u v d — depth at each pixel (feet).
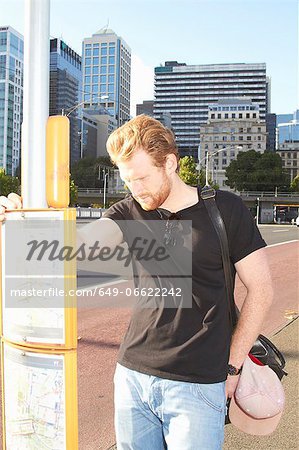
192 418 6.47
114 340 21.13
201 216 6.75
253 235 6.89
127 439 7.06
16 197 7.23
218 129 536.42
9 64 529.86
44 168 7.30
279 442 12.17
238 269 7.00
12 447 7.22
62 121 7.04
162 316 6.73
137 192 6.68
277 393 7.63
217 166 535.19
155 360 6.70
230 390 7.36
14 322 6.94
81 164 437.17
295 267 51.11
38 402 6.84
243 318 6.97
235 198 6.98
